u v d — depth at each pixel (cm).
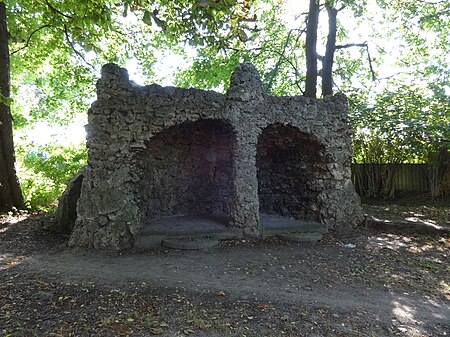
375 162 1313
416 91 1248
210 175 986
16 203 1021
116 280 502
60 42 1212
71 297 434
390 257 675
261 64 1599
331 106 881
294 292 492
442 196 1265
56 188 1258
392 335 384
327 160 875
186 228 765
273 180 1022
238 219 774
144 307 413
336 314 425
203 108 751
